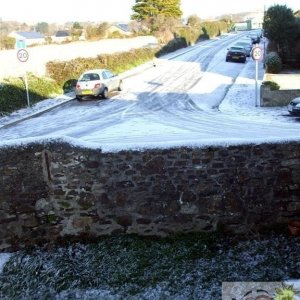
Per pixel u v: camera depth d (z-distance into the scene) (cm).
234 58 3616
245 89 2436
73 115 1938
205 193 830
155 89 2588
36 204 822
